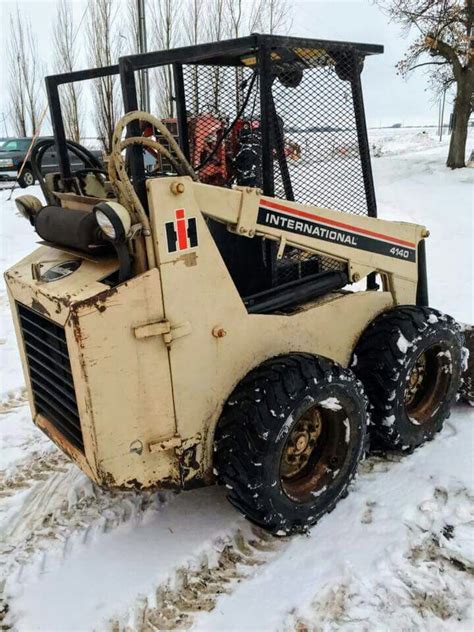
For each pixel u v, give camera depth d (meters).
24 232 9.54
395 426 3.01
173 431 2.38
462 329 3.57
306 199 2.87
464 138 15.45
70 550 2.59
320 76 2.78
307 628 2.17
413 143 30.47
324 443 2.76
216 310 2.40
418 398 3.30
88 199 2.44
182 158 2.35
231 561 2.50
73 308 2.06
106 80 14.78
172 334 2.27
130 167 2.38
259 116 2.63
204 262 2.33
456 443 3.29
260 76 2.54
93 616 2.24
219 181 2.91
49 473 3.19
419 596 2.29
